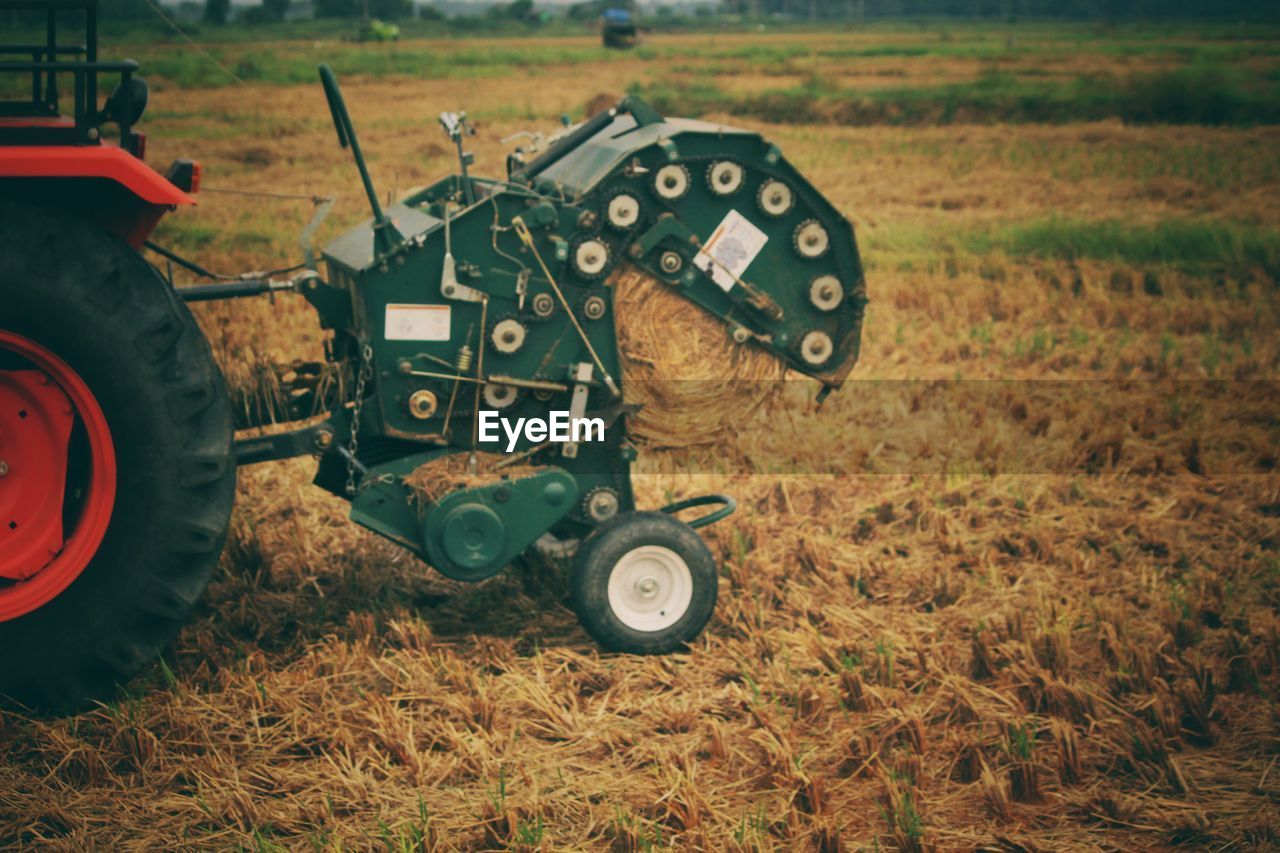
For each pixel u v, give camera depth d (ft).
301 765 12.76
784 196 15.83
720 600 17.25
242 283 15.78
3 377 13.05
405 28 352.49
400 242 14.89
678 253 15.71
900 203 53.67
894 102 92.68
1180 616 16.53
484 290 15.05
